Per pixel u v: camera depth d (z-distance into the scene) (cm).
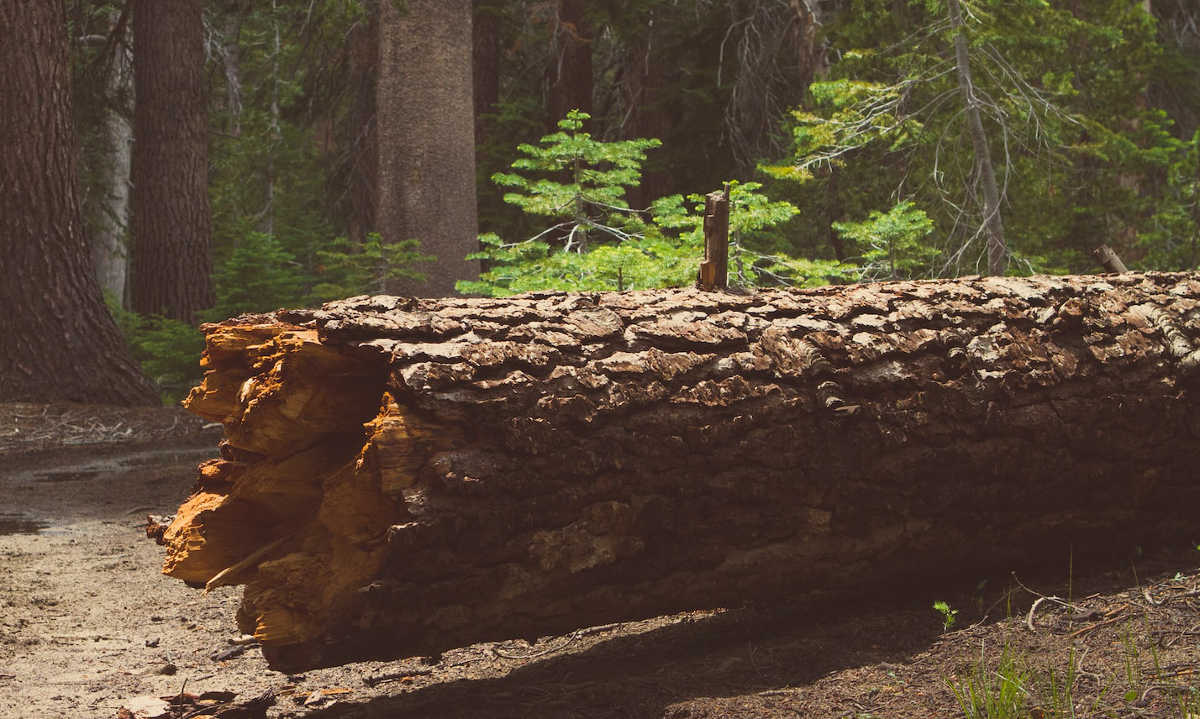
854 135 958
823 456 333
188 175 1558
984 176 928
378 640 288
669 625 378
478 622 296
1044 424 366
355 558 285
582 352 311
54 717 313
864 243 932
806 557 339
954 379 358
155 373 1442
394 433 279
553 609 306
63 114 1206
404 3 1214
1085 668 297
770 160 1877
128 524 633
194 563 300
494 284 869
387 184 1234
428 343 294
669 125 2072
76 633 407
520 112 1981
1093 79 1085
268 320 319
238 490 301
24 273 1175
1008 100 950
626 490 307
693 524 317
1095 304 401
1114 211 1050
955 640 329
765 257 809
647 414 309
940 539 361
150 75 1545
